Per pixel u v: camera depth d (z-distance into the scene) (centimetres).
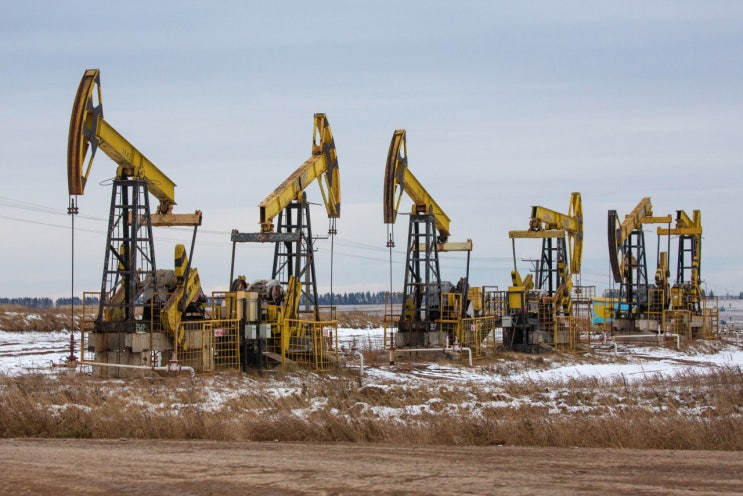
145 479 1159
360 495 1051
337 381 2773
